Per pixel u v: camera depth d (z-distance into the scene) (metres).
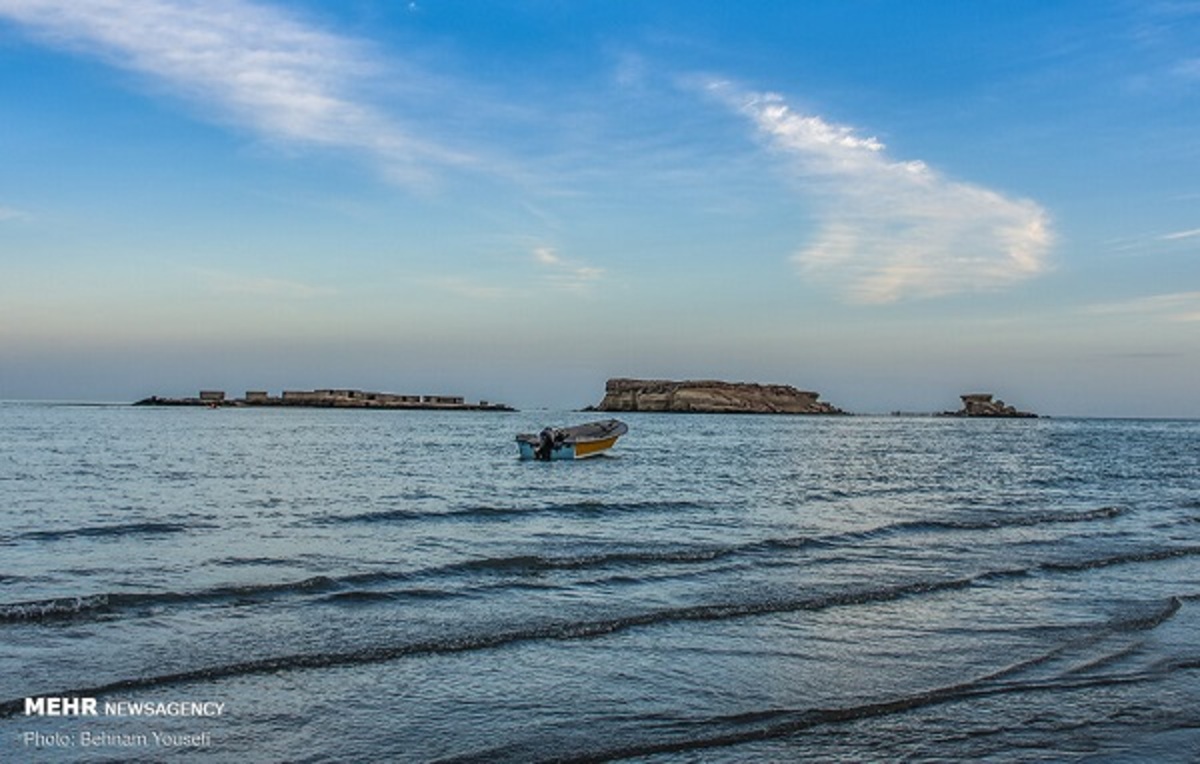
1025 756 6.67
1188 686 8.34
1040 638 9.81
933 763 6.50
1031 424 187.25
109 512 20.16
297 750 6.42
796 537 16.80
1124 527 19.80
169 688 7.55
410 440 62.28
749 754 6.59
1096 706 7.75
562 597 11.38
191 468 34.31
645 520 20.03
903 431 111.38
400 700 7.46
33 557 14.05
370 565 13.52
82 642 8.77
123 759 6.16
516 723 7.05
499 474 34.47
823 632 9.84
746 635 9.66
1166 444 74.19
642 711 7.38
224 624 9.66
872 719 7.35
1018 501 25.58
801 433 95.50
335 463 38.56
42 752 6.20
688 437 79.44
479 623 9.92
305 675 8.01
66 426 79.19
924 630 10.04
